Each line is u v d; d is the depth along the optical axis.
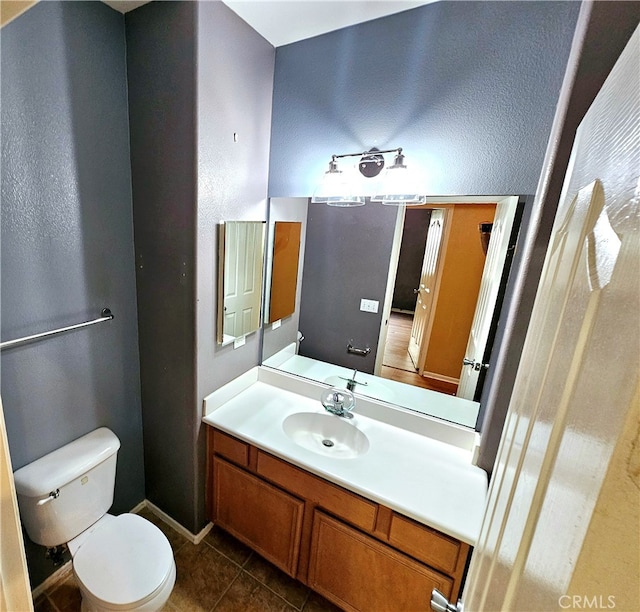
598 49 0.89
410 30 1.29
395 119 1.39
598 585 0.24
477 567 0.72
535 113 1.16
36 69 1.11
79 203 1.31
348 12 1.30
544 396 0.46
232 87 1.36
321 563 1.37
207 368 1.55
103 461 1.40
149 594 1.12
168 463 1.71
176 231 1.39
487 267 1.39
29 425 1.28
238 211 1.55
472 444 1.43
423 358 1.59
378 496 1.16
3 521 0.64
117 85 1.36
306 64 1.51
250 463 1.48
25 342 1.21
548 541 0.32
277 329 1.88
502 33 1.16
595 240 0.37
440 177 1.35
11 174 1.10
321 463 1.30
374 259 1.64
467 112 1.26
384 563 1.21
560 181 1.02
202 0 1.16
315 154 1.58
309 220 1.71
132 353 1.64
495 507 0.69
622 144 0.34
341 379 1.80
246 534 1.59
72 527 1.31
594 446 0.26
